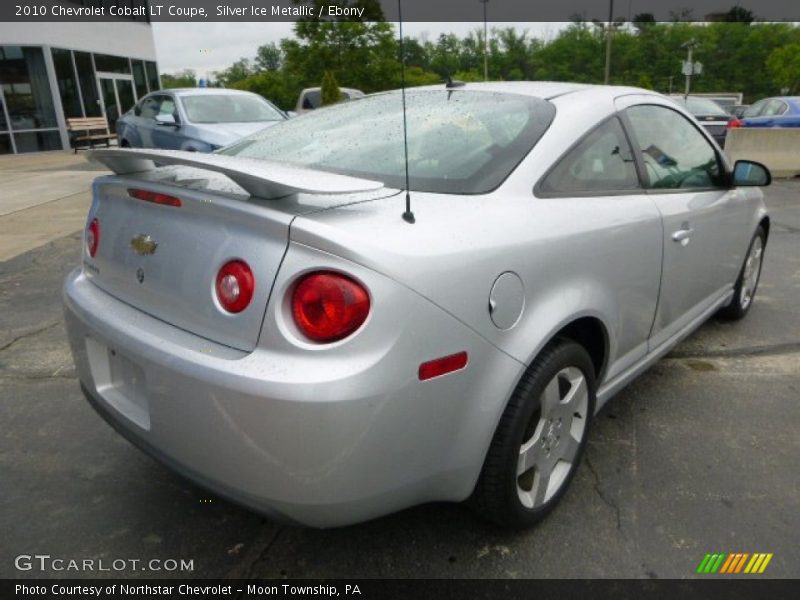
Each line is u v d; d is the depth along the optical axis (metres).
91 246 2.23
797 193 9.76
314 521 1.69
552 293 2.02
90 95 18.48
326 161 2.31
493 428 1.87
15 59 16.33
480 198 1.99
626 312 2.45
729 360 3.64
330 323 1.55
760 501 2.39
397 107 2.68
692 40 47.06
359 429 1.57
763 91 65.50
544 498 2.21
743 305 4.16
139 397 1.94
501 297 1.83
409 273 1.62
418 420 1.67
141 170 2.21
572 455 2.32
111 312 1.99
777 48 61.03
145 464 2.65
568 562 2.09
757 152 11.83
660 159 2.82
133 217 2.02
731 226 3.39
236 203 1.70
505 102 2.49
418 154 2.24
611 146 2.51
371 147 2.35
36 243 6.53
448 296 1.69
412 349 1.62
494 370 1.83
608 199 2.38
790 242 6.45
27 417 3.03
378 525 2.26
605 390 2.54
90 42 18.38
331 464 1.58
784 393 3.24
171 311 1.84
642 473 2.56
